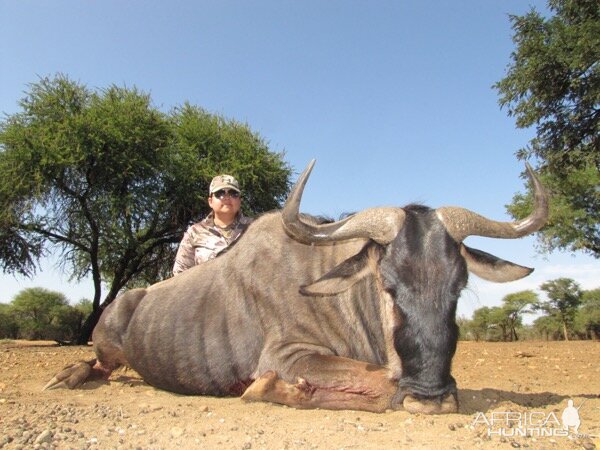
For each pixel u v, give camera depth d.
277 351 1.50
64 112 6.66
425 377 1.22
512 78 4.60
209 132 7.25
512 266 1.38
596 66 4.07
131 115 6.71
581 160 4.60
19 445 0.98
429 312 1.23
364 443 1.03
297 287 1.57
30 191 6.43
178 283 1.79
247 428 1.14
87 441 1.03
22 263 7.14
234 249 1.73
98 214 6.55
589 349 4.59
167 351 1.70
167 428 1.14
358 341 1.51
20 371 2.44
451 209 1.37
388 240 1.33
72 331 13.74
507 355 3.68
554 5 4.56
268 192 7.38
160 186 6.92
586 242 8.55
